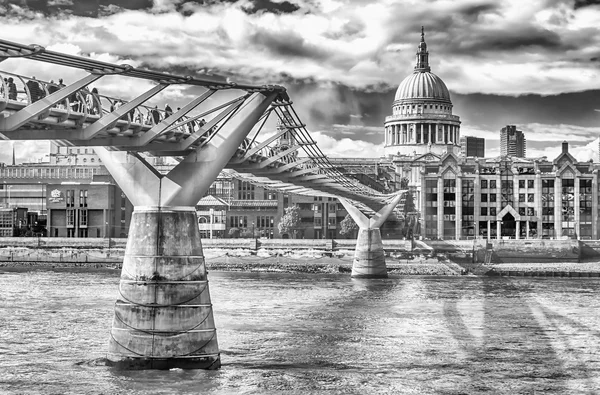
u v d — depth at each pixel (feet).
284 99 195.93
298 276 547.08
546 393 177.88
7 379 173.68
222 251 645.10
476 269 595.47
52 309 303.68
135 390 158.30
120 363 169.99
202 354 171.42
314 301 354.33
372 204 526.98
